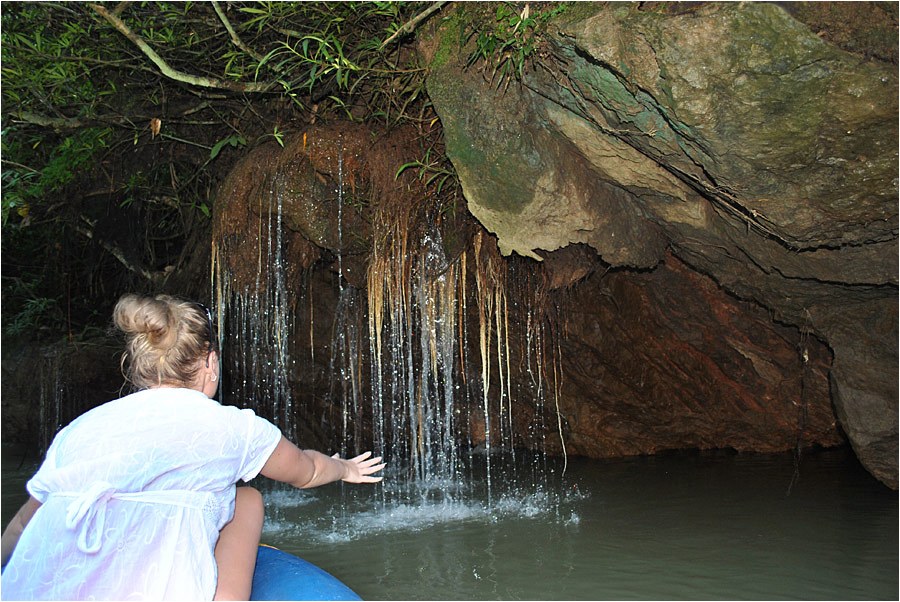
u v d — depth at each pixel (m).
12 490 6.77
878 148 3.01
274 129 5.32
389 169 5.06
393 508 5.61
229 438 2.00
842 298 4.79
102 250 9.25
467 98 4.07
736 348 7.19
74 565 1.83
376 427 8.23
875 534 4.39
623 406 7.93
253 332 6.30
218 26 5.04
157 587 1.83
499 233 4.36
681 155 3.55
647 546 4.30
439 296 5.44
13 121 5.96
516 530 4.79
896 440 4.85
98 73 5.86
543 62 3.65
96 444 1.90
